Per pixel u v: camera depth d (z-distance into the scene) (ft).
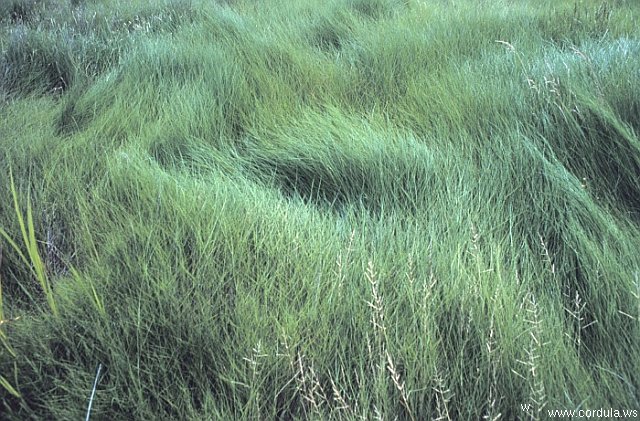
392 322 5.55
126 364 5.16
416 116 9.77
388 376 4.99
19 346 5.34
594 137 8.33
